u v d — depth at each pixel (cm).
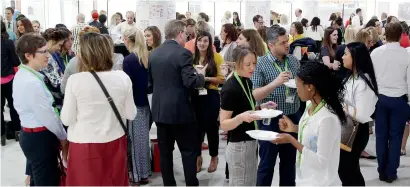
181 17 606
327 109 195
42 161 247
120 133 231
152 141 408
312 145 195
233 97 231
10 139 503
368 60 266
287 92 281
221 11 995
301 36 579
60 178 257
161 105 313
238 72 236
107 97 222
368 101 260
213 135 390
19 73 241
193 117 319
